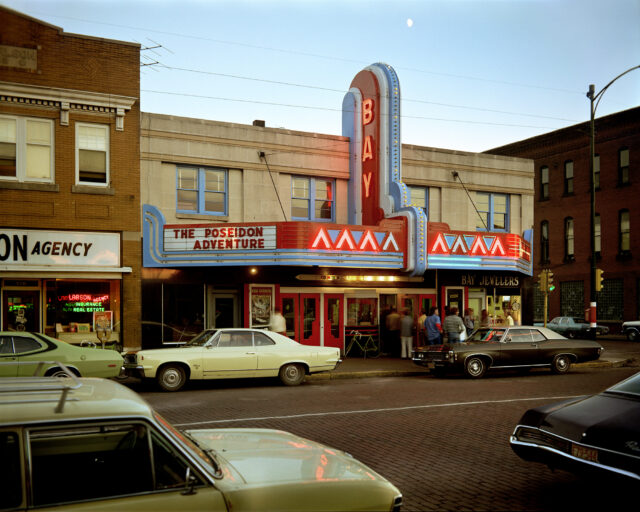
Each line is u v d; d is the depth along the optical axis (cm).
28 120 1712
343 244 1902
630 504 608
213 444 450
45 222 1716
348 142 2244
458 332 1872
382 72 2122
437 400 1252
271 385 1515
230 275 1988
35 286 1727
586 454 566
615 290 3891
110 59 1802
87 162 1780
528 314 2575
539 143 4459
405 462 768
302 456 427
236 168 2045
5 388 385
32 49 1706
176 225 1872
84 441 349
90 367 1261
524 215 2598
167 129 1933
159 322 1875
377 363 1983
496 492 651
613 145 3919
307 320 2122
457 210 2438
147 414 356
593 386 1479
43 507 322
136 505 332
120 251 1816
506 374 1794
